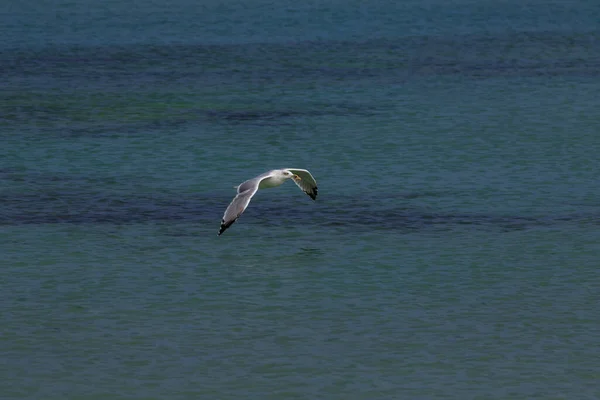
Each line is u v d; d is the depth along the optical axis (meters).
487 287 41.91
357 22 139.88
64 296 41.00
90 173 60.91
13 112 79.88
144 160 64.00
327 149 66.69
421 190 56.59
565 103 82.00
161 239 48.41
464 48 115.50
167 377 33.78
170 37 126.31
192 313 39.25
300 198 55.00
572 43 118.06
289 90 89.81
